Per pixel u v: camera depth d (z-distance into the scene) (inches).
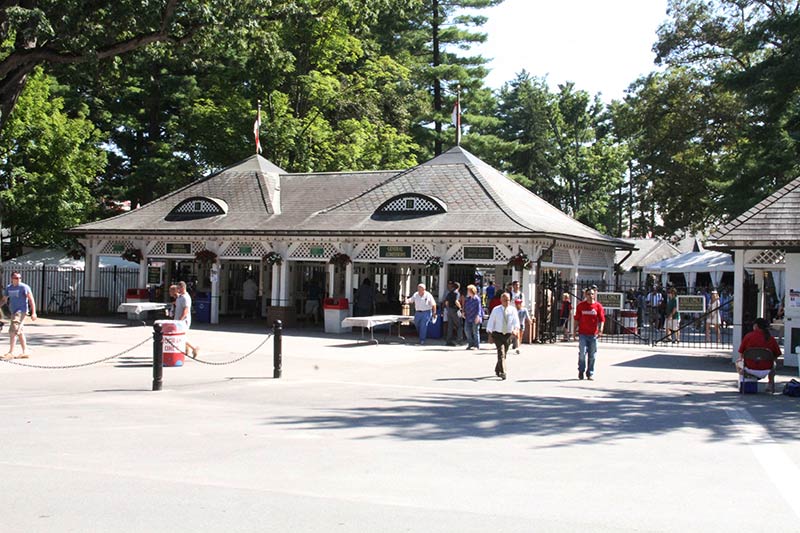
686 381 683.4
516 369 748.0
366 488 292.5
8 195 1355.8
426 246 1088.8
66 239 1466.5
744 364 604.7
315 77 1753.2
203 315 1267.2
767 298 1314.0
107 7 837.2
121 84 1728.6
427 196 1135.0
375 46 2059.5
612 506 274.1
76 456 337.7
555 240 1069.1
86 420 425.4
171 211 1320.1
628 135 2046.0
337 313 1122.0
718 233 833.5
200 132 1760.6
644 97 1947.6
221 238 1219.9
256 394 543.5
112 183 1925.4
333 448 365.4
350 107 1904.5
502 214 1085.8
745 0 1713.8
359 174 1334.9
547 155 3021.7
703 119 1877.5
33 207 1405.0
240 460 335.9
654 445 388.2
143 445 362.9
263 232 1171.3
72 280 1450.5
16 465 319.9
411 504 271.1
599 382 662.5
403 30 2250.2
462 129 2372.0
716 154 1990.7
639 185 2214.6
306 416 455.2
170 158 1788.9
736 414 497.7
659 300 1360.7
